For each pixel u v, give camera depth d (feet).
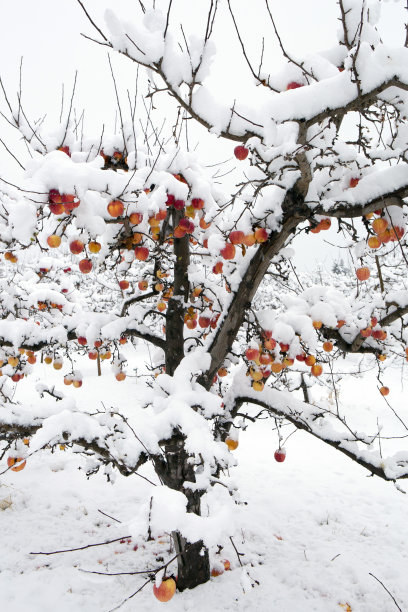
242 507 20.99
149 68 6.89
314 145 7.59
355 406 39.29
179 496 5.89
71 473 24.82
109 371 49.52
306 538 18.17
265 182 8.44
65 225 7.64
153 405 9.24
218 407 9.35
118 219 8.52
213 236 9.61
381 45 6.93
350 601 13.89
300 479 24.90
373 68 6.87
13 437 10.00
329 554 16.72
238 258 11.07
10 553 16.44
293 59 7.40
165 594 5.68
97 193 7.65
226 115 7.33
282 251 11.28
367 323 12.28
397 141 8.30
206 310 13.51
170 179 9.04
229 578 14.67
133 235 9.55
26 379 46.32
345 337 13.38
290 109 6.86
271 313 11.56
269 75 7.59
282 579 15.02
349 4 7.47
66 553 16.40
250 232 9.52
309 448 30.22
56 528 18.51
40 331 12.16
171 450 11.44
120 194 7.29
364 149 8.60
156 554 16.28
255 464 27.25
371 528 19.06
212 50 6.77
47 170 6.76
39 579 14.69
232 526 6.05
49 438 8.36
